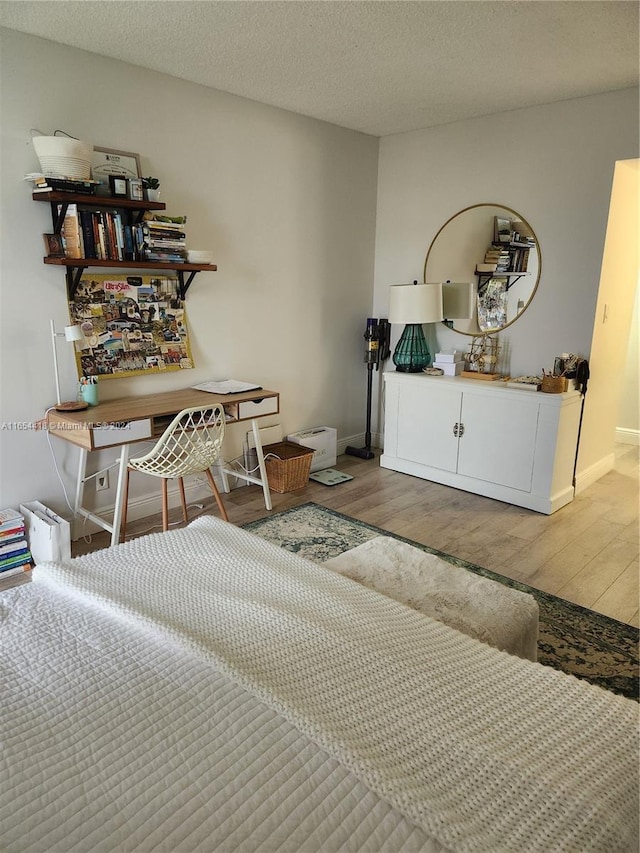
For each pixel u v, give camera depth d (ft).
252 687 3.55
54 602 4.63
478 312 13.33
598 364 12.33
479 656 4.07
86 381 9.51
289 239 12.94
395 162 14.34
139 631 4.23
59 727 3.29
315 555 9.69
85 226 9.06
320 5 7.55
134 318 10.39
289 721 3.34
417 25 8.11
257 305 12.56
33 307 9.09
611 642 7.55
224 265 11.73
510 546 10.19
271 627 4.22
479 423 12.37
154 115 10.11
